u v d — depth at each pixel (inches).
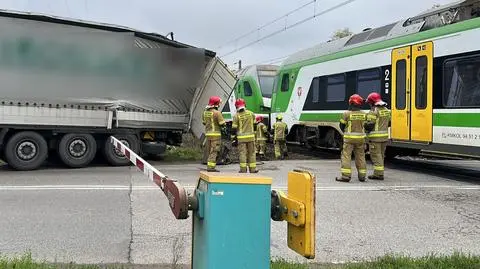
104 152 534.6
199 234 123.6
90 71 501.7
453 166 568.4
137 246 229.5
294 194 124.9
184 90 553.6
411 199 346.0
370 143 444.1
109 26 499.5
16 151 488.7
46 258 209.8
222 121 488.7
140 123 537.3
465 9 454.9
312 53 698.8
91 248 225.8
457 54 438.3
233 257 116.5
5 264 181.9
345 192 370.9
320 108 657.6
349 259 214.2
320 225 273.0
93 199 332.5
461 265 190.5
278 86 788.0
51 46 480.7
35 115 482.9
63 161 509.7
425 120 473.4
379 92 541.3
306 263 201.6
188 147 717.9
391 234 256.5
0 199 331.3
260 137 657.0
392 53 521.7
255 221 117.6
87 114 507.8
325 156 696.4
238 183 117.0
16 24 464.1
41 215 287.0
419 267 189.0
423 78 477.7
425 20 499.5
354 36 619.8
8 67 466.3
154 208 306.3
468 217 293.9
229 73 547.8
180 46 538.6
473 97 421.4
